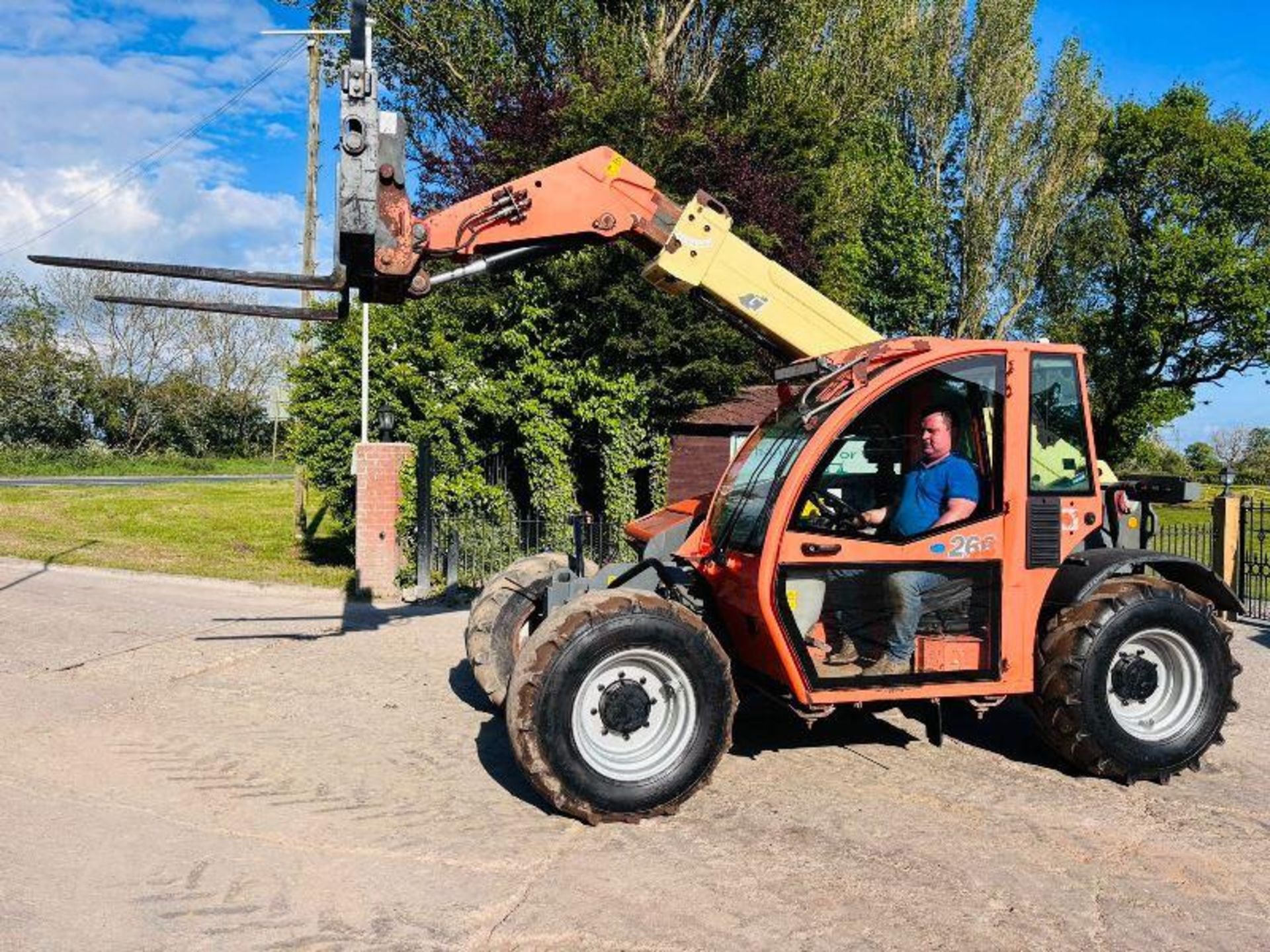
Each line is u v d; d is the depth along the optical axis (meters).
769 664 5.19
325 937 3.57
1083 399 5.31
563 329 13.05
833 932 3.68
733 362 13.75
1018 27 29.09
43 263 4.68
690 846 4.43
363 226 4.73
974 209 29.67
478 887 3.99
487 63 17.77
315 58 17.80
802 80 17.67
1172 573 5.78
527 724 4.52
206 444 45.44
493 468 13.09
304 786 5.13
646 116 14.48
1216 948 3.61
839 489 5.16
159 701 6.68
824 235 17.48
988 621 5.18
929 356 5.07
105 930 3.58
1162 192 32.62
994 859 4.35
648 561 5.46
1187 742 5.36
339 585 11.70
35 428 40.69
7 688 6.87
